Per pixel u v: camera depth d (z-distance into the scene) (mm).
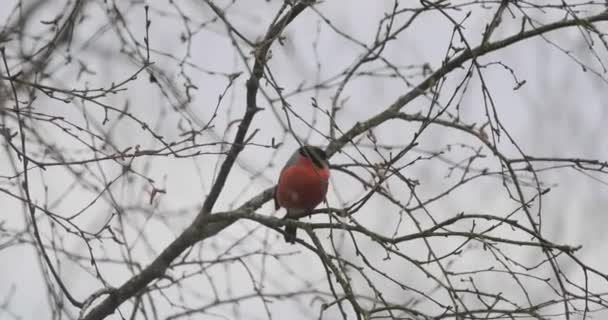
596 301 8805
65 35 9000
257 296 9938
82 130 8688
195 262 10117
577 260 8953
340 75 9297
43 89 8508
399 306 8430
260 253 10398
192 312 9898
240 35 8008
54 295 8992
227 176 10398
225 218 10586
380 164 8977
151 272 10711
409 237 9227
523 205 8758
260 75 9266
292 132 6820
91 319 10859
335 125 8508
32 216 9000
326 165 8609
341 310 8258
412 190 8438
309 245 9516
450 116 9023
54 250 9742
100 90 8633
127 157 8906
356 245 8578
